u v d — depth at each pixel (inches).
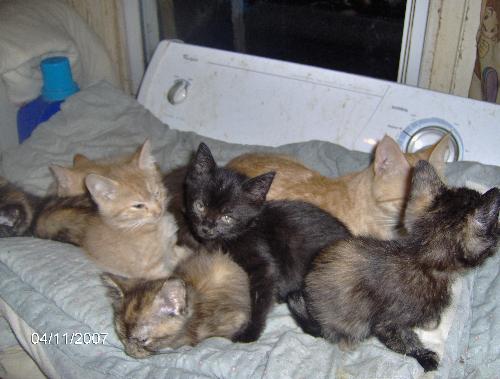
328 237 26.0
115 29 41.6
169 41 36.9
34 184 32.4
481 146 30.5
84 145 34.0
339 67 37.5
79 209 28.1
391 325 22.2
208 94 35.3
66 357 23.1
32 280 24.5
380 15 35.3
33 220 29.1
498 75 29.3
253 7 39.0
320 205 28.4
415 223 21.2
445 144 27.3
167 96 36.2
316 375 20.5
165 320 23.7
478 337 23.2
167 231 28.4
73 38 37.7
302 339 22.3
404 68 35.2
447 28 32.6
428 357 22.1
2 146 35.0
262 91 34.2
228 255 26.8
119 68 43.3
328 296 23.1
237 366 20.7
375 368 20.9
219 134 35.1
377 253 22.5
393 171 27.0
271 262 26.1
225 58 35.0
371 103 32.3
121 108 36.0
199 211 26.6
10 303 24.4
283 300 26.6
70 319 23.4
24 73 33.5
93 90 36.1
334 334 23.3
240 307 25.3
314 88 33.3
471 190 21.0
